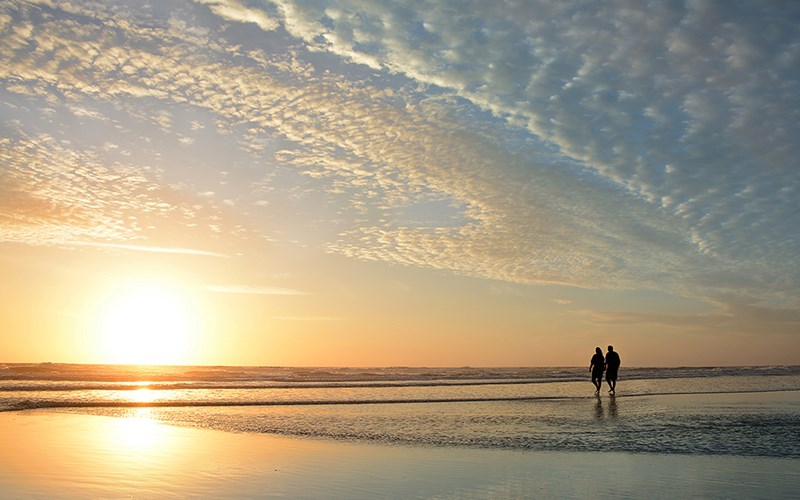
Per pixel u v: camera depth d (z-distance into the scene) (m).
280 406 23.19
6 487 9.30
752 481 9.80
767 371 71.62
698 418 18.66
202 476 10.43
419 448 13.39
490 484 9.69
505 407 22.70
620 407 22.42
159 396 26.55
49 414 19.73
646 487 9.39
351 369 91.69
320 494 9.11
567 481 9.87
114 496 8.90
